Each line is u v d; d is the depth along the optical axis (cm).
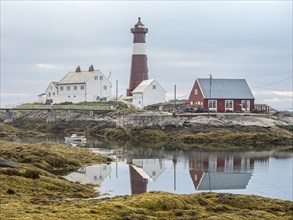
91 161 7219
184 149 9262
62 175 5841
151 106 14112
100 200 3919
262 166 7081
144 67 15512
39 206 3541
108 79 15838
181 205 3800
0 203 3616
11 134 12288
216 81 12788
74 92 15738
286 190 5394
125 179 5822
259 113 12169
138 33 15400
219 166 7062
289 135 10756
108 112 13800
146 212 3497
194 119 11462
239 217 3484
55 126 13612
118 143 10481
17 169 4959
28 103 16812
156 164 7200
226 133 10806
